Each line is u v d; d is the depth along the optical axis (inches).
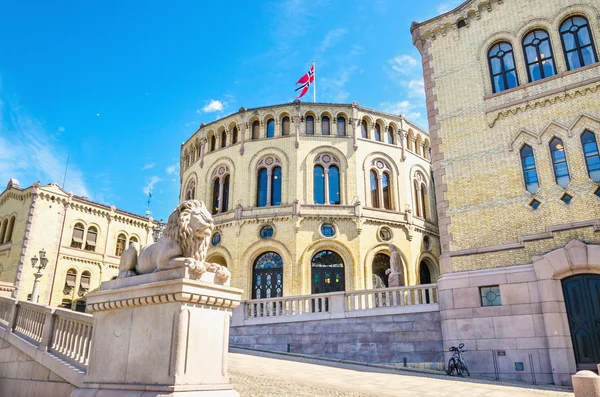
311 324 816.9
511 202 738.2
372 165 1413.6
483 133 796.0
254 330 853.2
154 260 284.0
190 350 247.9
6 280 1686.8
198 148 1576.0
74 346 415.5
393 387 469.4
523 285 683.4
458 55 866.1
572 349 629.0
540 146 737.6
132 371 260.5
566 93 734.5
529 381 642.2
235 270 1288.1
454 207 786.2
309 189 1339.8
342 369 610.2
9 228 1812.3
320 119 1417.3
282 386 415.5
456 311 720.3
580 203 682.2
